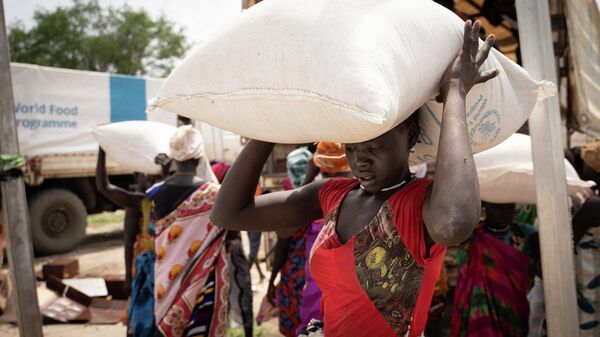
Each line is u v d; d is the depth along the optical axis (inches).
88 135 347.6
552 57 67.1
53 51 1164.5
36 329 113.8
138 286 120.0
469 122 57.1
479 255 109.9
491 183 98.4
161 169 141.7
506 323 106.9
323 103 41.2
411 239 50.7
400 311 52.2
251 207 64.0
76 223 348.2
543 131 67.4
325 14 44.4
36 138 319.3
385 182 53.7
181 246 111.1
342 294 54.4
